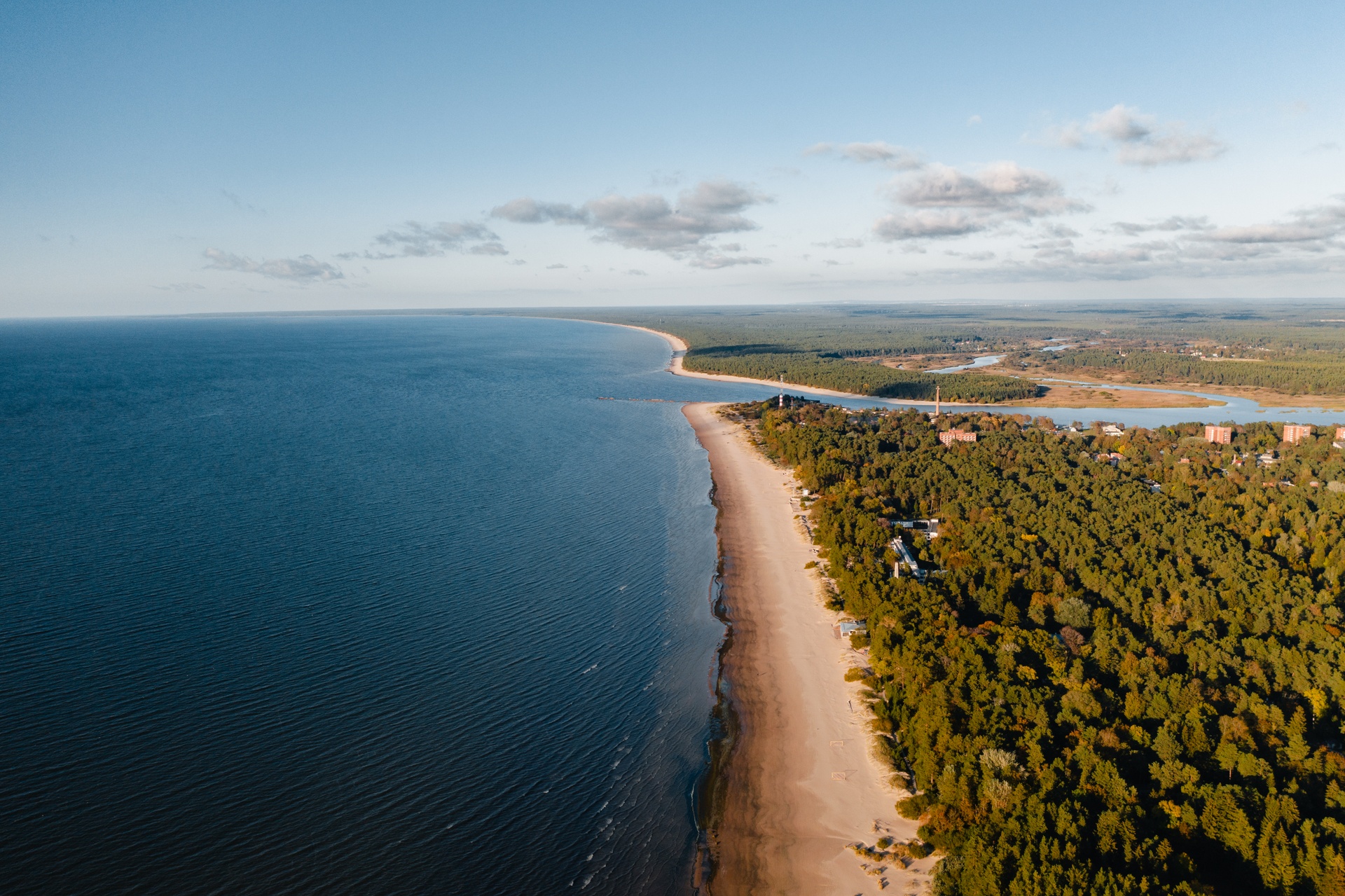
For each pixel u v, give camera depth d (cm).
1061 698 9719
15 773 8450
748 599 14012
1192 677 10231
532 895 7281
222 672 10606
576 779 8912
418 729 9594
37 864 7262
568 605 13350
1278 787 8100
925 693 9844
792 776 9069
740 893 7369
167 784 8394
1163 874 6931
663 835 8131
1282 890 6844
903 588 13062
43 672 10425
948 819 8025
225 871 7312
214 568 14100
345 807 8219
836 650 12062
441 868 7519
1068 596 12775
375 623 12231
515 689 10638
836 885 7412
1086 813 7581
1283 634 11694
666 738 9775
